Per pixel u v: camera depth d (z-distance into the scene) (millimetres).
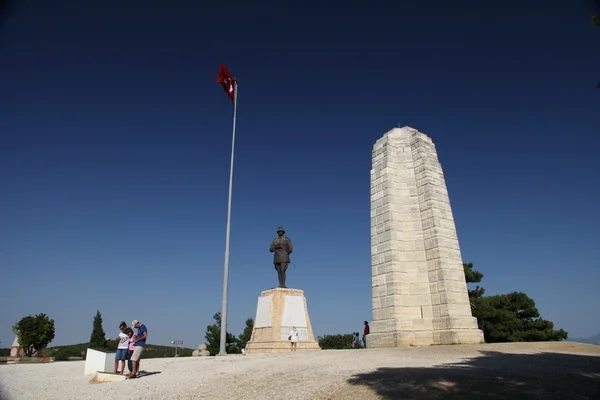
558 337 30875
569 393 9227
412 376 11102
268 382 12406
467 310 22469
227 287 25500
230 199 28000
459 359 15133
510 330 31234
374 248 24828
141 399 11781
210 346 43156
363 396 9719
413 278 23438
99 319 58781
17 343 48469
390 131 27125
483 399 8906
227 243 26562
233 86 31797
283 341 26641
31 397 13305
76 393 13672
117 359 17141
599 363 13695
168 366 18859
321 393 10391
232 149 29719
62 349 53562
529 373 11438
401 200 25141
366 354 17750
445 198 24828
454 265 23156
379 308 23484
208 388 12445
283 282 28844
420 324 22375
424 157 25250
